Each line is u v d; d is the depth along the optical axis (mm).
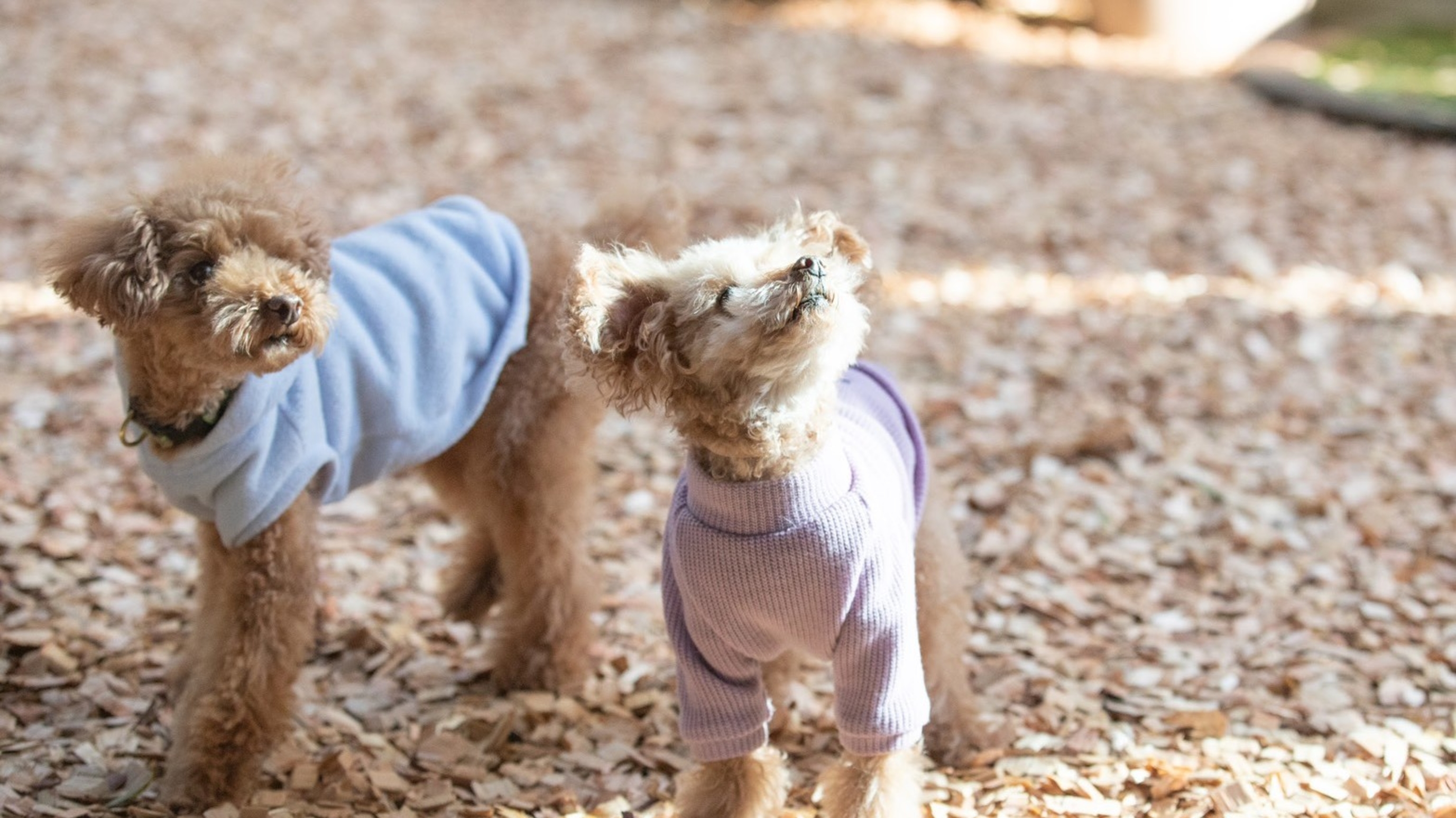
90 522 4402
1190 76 10188
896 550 2766
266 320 2900
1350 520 4625
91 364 5477
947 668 3410
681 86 9438
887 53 10453
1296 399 5488
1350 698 3590
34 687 3568
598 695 3746
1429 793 3188
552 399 3641
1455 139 8672
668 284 2674
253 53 9305
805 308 2498
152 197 3014
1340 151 8477
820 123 8820
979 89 9602
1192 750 3393
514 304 3543
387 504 4730
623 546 4516
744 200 7465
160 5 10039
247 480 3107
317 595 3662
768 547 2682
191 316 2926
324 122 8273
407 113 8555
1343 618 4027
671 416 2730
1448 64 10680
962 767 3395
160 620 3932
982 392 5586
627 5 11594
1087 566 4395
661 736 3539
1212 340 6012
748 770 3002
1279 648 3869
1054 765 3354
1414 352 5867
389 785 3271
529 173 7750
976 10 11992
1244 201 7625
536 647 3746
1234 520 4590
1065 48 10852
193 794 3150
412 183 7504
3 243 6441
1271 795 3176
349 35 9922
